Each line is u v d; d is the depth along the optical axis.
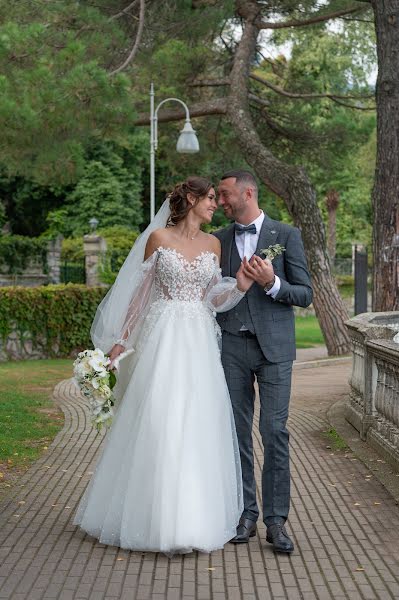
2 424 10.45
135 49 18.47
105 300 5.79
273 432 5.52
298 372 17.52
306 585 4.77
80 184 46.12
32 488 7.05
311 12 21.62
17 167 19.41
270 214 48.09
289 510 5.94
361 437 9.14
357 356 10.13
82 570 4.98
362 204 55.06
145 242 5.77
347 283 45.00
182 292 5.66
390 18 13.34
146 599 4.52
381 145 13.43
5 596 4.53
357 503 6.58
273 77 30.31
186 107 20.41
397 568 5.06
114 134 18.52
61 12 17.33
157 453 5.34
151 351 5.61
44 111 14.98
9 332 21.77
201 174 34.38
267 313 5.60
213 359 5.61
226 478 5.52
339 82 35.78
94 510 5.59
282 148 26.77
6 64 15.05
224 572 4.98
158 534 5.23
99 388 5.60
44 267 32.75
